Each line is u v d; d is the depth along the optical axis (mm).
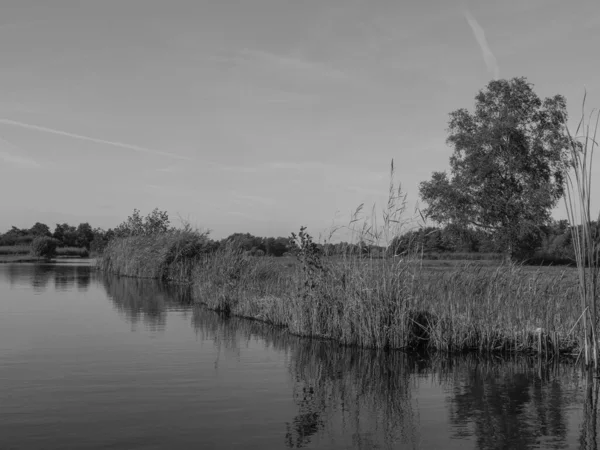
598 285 12086
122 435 7309
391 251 14781
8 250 74500
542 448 7113
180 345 13695
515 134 45594
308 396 9406
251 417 8203
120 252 41969
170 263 35594
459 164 48188
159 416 8133
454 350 13570
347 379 10672
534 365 12133
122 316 18656
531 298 14234
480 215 45875
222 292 20859
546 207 44219
